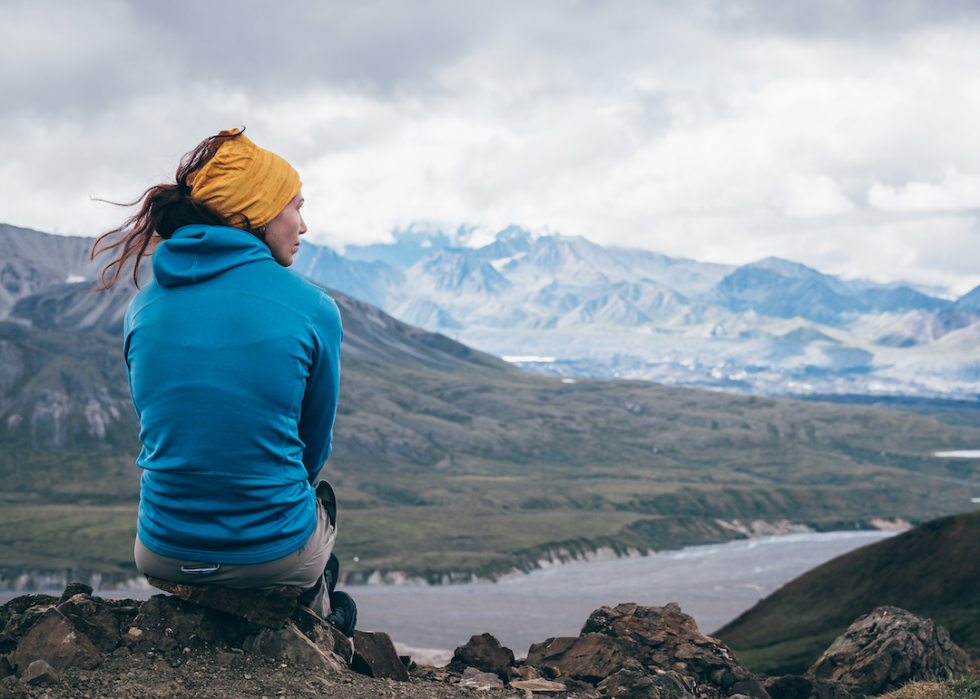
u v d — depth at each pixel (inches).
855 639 436.5
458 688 224.1
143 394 156.9
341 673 189.0
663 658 294.7
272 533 164.1
